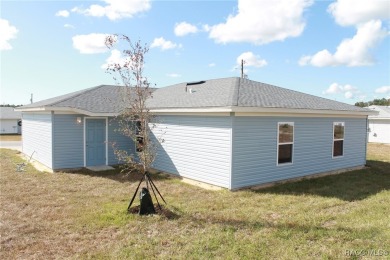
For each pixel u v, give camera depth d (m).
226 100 10.58
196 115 11.39
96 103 14.60
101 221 6.93
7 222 6.93
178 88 16.92
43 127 14.71
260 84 14.56
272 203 8.46
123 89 13.98
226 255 5.27
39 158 15.51
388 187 10.61
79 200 8.70
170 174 12.73
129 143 15.29
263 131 10.85
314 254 5.33
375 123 31.28
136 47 8.48
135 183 10.99
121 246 5.67
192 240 5.90
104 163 14.72
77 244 5.79
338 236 6.11
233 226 6.62
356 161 15.02
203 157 11.12
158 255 5.31
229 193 9.57
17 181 11.19
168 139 12.87
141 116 7.96
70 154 13.78
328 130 13.41
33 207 8.02
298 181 11.51
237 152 10.12
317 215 7.39
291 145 11.87
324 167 13.30
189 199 8.84
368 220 7.08
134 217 7.16
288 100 12.45
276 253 5.35
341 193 9.66
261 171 10.84
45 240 5.98
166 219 7.06
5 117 45.47
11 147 23.95
